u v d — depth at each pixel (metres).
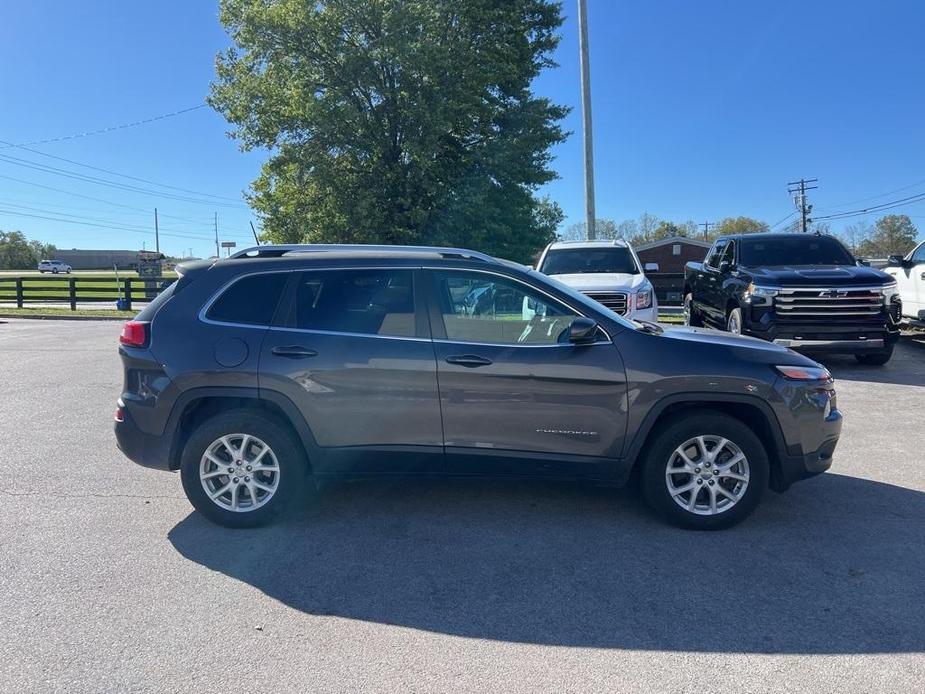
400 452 4.30
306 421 4.27
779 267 10.58
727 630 3.17
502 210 26.91
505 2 25.03
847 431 6.73
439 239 24.86
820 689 2.72
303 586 3.60
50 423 7.21
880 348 9.64
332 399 4.26
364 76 23.55
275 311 4.39
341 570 3.79
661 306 23.12
